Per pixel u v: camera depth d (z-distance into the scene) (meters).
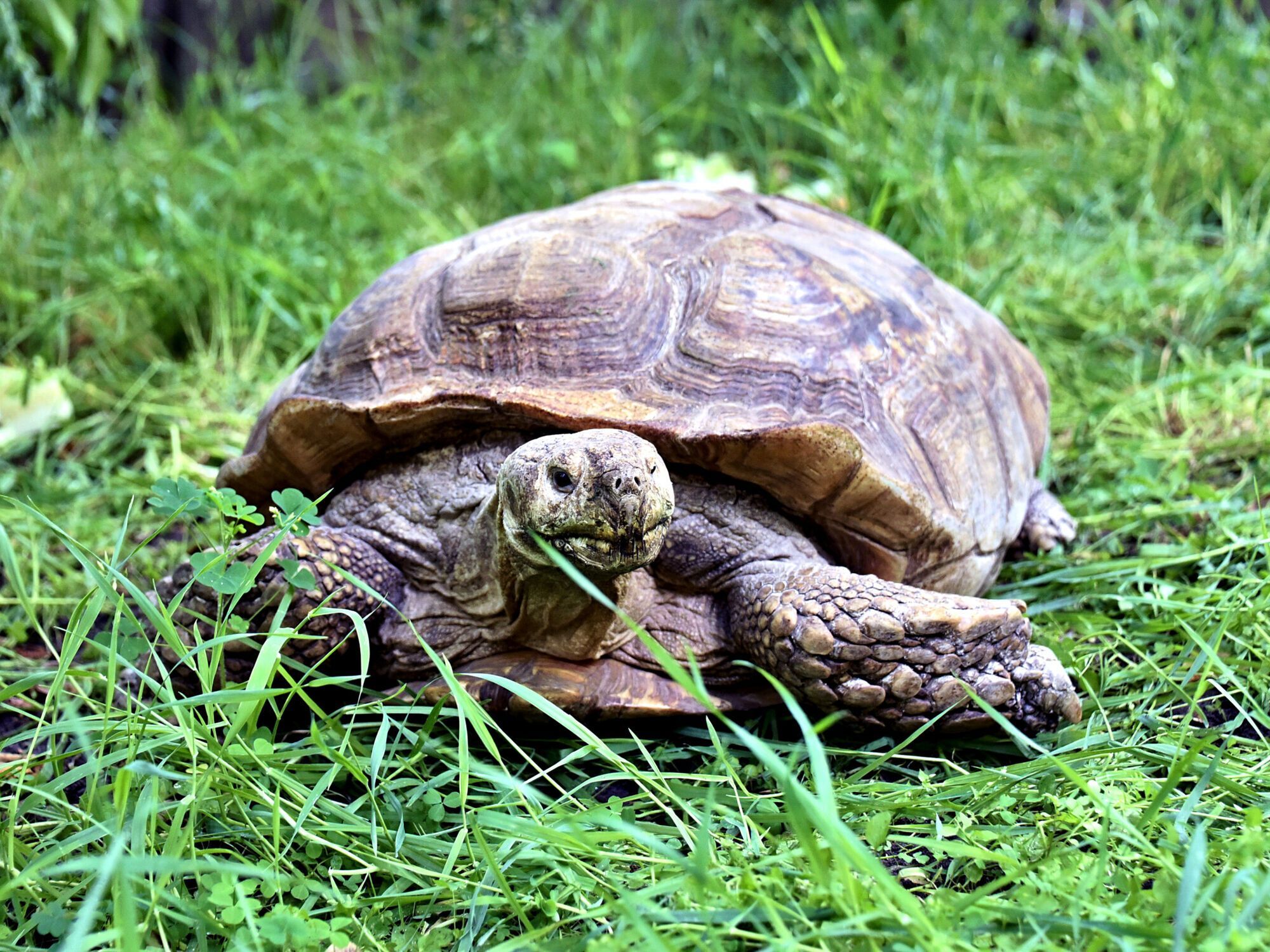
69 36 1.69
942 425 0.92
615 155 1.73
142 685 0.78
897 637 0.81
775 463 0.84
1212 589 0.96
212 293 1.46
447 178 1.82
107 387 1.40
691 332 0.88
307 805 0.74
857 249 1.00
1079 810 0.76
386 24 2.27
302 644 0.86
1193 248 1.56
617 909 0.67
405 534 0.88
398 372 0.89
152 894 0.68
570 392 0.85
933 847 0.73
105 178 1.73
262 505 0.96
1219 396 1.24
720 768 0.81
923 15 1.99
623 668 0.86
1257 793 0.76
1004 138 1.86
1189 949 0.64
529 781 0.75
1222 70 1.80
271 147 1.85
